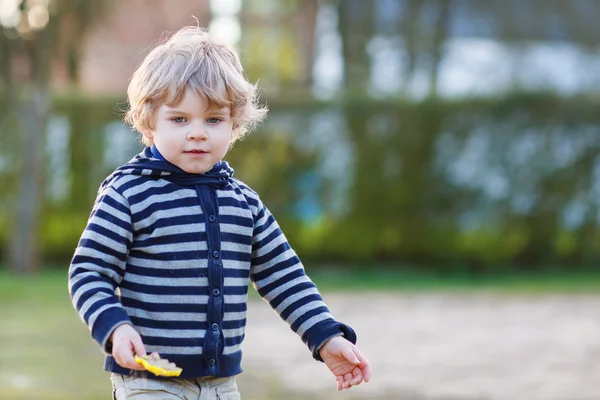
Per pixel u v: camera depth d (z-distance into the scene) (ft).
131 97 13.30
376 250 63.21
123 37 80.43
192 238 12.73
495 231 62.95
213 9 72.33
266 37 72.18
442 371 29.19
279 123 62.18
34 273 58.85
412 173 62.34
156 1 80.07
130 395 12.53
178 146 12.76
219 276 12.78
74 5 59.72
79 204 62.18
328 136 62.34
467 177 62.59
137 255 12.63
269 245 13.64
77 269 12.35
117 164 62.13
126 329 11.78
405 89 63.87
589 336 36.70
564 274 62.08
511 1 64.80
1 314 40.37
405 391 26.00
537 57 64.23
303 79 71.56
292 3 71.46
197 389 12.63
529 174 62.44
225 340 12.80
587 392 26.27
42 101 59.16
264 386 26.43
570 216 63.16
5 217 62.80
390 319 41.16
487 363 30.71
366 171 62.23
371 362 30.71
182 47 13.06
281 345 33.68
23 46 58.90
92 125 61.82
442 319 41.29
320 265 63.46
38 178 59.21
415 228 62.80
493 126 62.23
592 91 62.95
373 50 67.05
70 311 41.57
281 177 62.18
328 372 28.68
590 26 64.39
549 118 62.23
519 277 60.64
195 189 12.98
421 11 66.18
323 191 62.69
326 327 13.16
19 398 23.75
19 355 30.27
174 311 12.53
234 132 13.74
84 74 77.66
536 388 26.71
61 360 29.53
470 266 63.52
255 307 44.78
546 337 36.35
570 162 62.44
